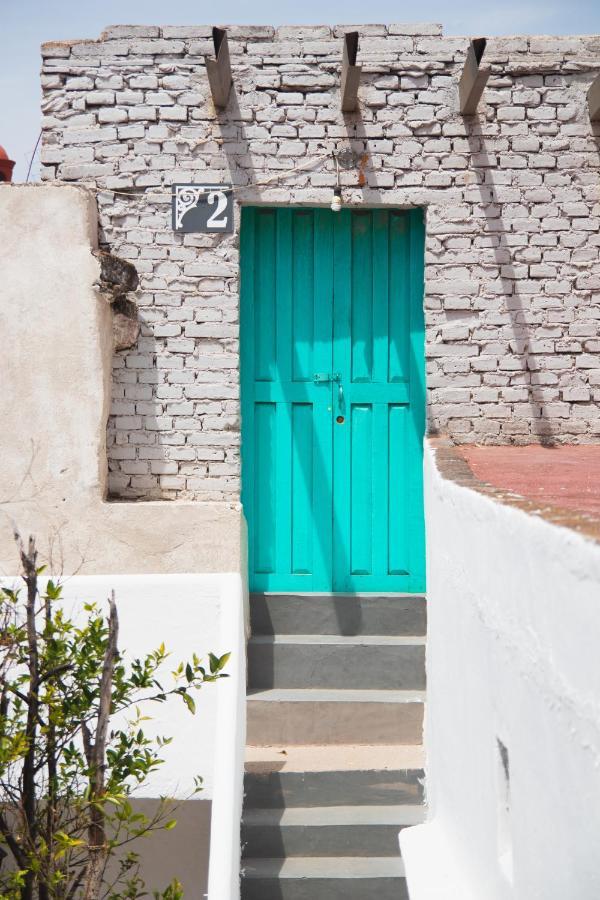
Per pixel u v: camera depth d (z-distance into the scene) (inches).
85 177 262.2
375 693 249.3
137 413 263.0
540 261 263.6
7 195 248.7
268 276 271.7
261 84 261.9
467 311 263.6
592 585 91.0
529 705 117.3
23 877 156.9
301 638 259.6
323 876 205.3
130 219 262.5
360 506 272.4
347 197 262.2
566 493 150.6
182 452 263.4
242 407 270.7
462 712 170.1
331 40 261.7
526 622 118.3
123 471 262.8
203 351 263.1
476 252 263.1
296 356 271.9
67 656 168.4
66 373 249.1
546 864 109.9
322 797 225.1
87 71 262.2
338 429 272.2
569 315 263.7
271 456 272.2
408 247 272.1
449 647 183.5
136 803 205.3
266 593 267.0
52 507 249.6
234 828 178.9
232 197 262.2
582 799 95.3
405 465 272.1
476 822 157.9
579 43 262.4
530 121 262.7
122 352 263.1
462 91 256.8
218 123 262.4
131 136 262.2
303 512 272.2
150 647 209.6
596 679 90.2
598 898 91.0
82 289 248.4
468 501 159.2
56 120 262.2
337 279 271.4
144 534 251.1
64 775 163.3
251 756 235.5
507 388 263.7
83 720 160.4
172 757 206.1
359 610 263.7
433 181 262.7
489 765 145.3
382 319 271.7
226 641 205.3
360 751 238.7
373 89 262.4
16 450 249.0
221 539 252.1
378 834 214.7
